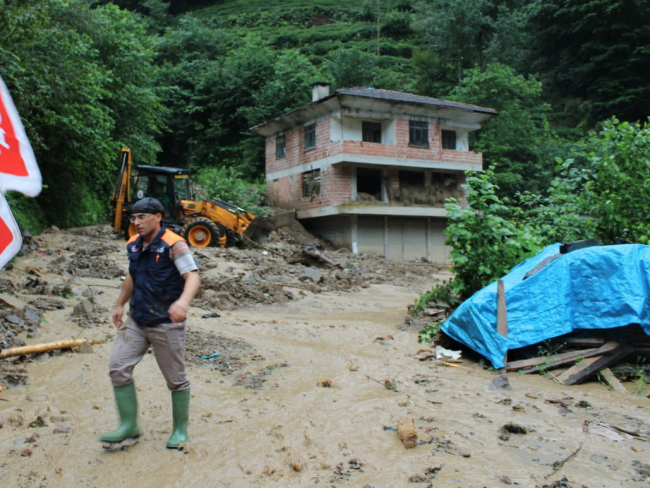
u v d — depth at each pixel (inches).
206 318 356.5
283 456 162.4
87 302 335.3
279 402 209.9
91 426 183.5
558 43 1857.8
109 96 825.5
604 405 211.2
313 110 1039.0
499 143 1338.6
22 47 530.3
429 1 2456.9
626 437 179.6
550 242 391.2
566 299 258.2
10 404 200.5
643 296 242.4
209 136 1604.3
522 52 1898.4
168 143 1749.5
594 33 1689.2
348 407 204.4
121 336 164.6
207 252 648.4
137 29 1079.0
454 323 282.8
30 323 296.0
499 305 265.6
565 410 204.4
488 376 247.6
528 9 1904.5
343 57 1722.4
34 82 560.1
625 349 248.5
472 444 170.9
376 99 992.9
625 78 1633.9
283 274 580.7
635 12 1642.5
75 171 767.7
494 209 339.0
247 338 309.9
